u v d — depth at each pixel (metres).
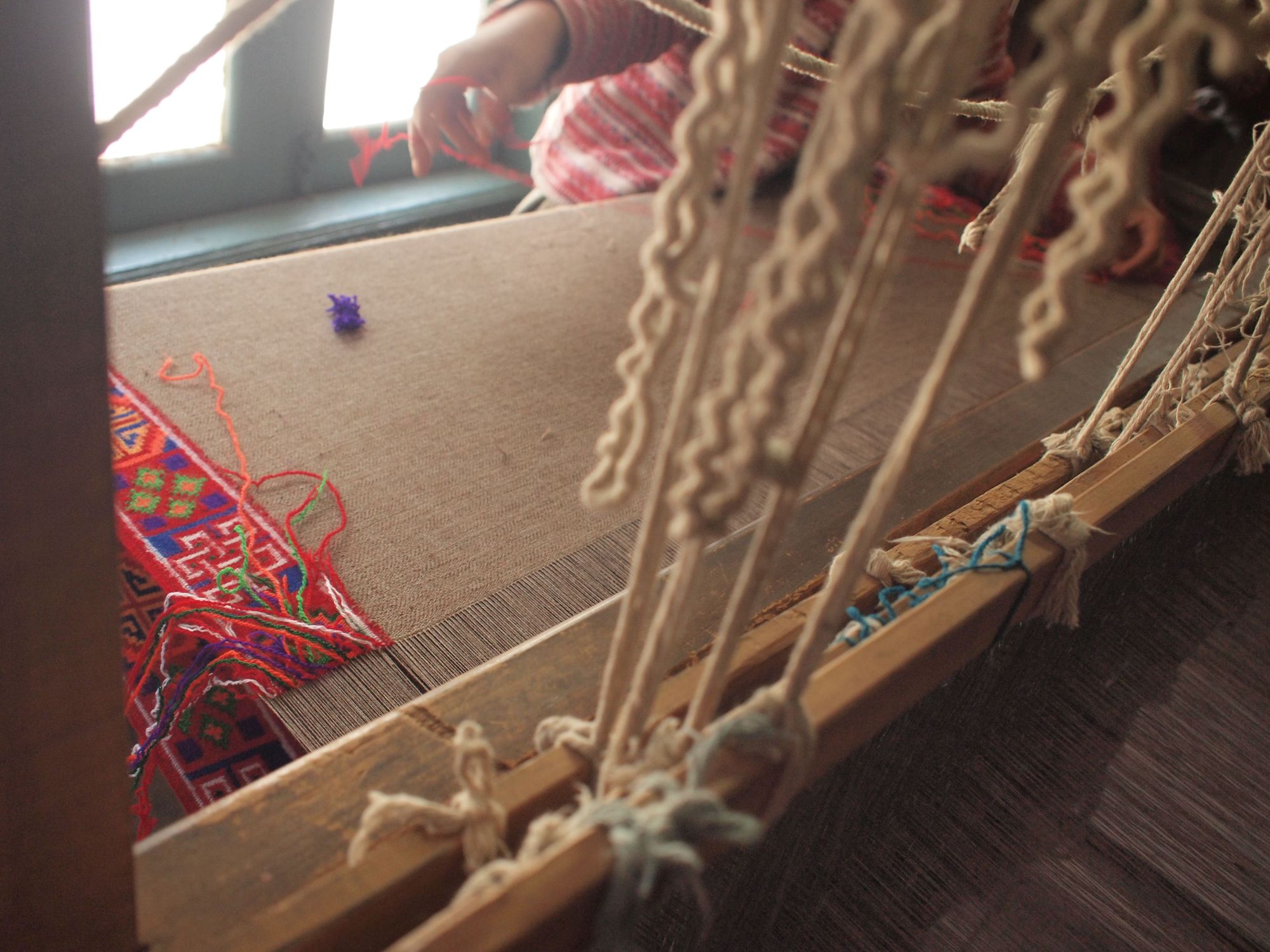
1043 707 1.09
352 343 1.51
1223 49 0.28
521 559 1.17
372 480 1.25
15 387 0.32
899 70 0.31
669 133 2.12
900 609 0.71
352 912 0.47
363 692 0.97
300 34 2.07
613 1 1.85
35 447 0.33
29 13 0.28
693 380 0.40
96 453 0.35
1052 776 1.05
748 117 0.34
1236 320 1.81
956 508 1.08
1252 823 1.08
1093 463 0.98
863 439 1.46
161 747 1.09
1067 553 0.72
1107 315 1.88
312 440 1.31
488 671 0.67
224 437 1.28
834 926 0.90
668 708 0.60
